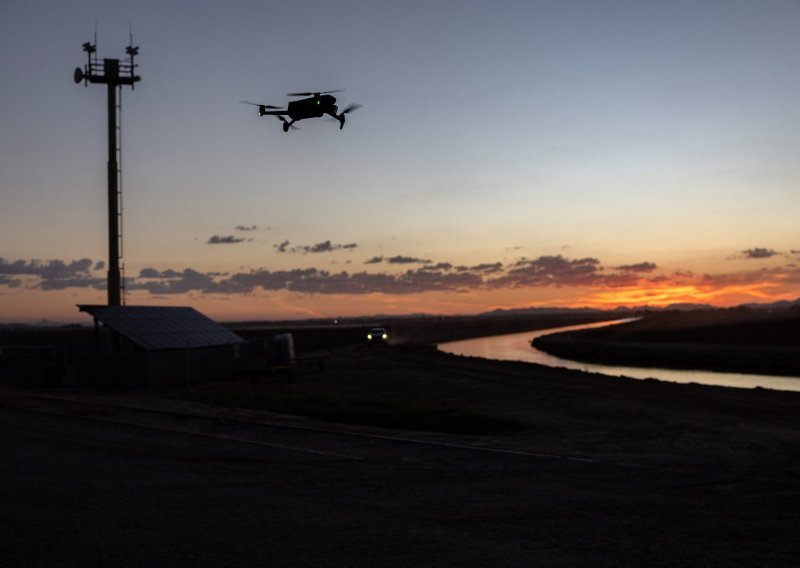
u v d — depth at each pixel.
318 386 35.59
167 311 42.38
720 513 9.16
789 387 46.25
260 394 29.95
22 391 32.81
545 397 28.55
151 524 8.80
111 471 12.71
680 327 130.75
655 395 29.16
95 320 37.59
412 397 29.81
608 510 9.44
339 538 8.12
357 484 11.59
